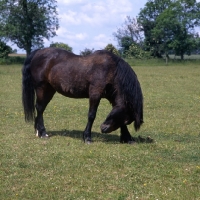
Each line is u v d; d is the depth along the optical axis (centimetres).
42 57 952
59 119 1199
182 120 1188
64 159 769
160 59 6419
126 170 709
